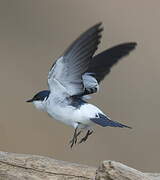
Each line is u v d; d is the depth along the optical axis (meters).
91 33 10.03
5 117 18.39
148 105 20.06
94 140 17.84
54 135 17.86
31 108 18.73
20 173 11.08
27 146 17.64
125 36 22.84
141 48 22.05
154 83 20.83
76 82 10.62
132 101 20.11
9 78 20.09
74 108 10.83
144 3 23.45
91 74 11.58
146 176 10.41
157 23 23.12
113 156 17.88
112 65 11.59
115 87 20.41
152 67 21.31
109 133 18.11
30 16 23.36
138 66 21.20
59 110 10.85
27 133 17.94
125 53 11.59
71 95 10.83
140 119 19.52
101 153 17.81
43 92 11.04
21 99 19.34
